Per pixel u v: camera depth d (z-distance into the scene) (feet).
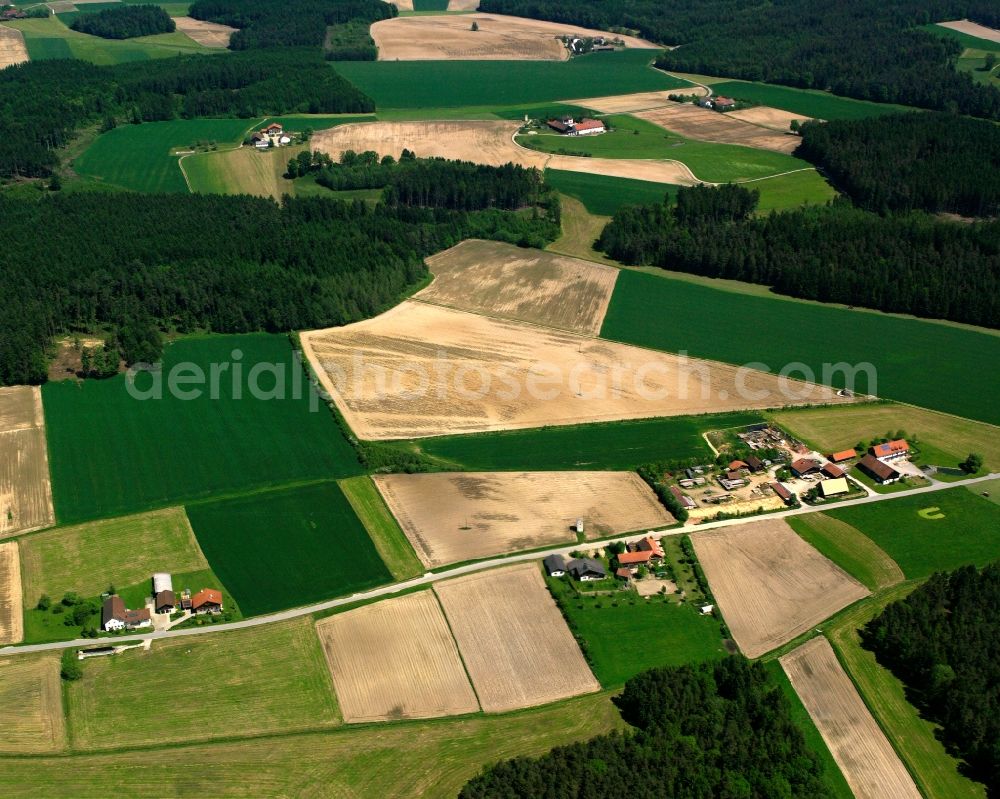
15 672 430.61
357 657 438.81
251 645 444.55
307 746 398.01
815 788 369.30
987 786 381.81
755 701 400.06
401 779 383.45
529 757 389.19
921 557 503.20
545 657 439.22
